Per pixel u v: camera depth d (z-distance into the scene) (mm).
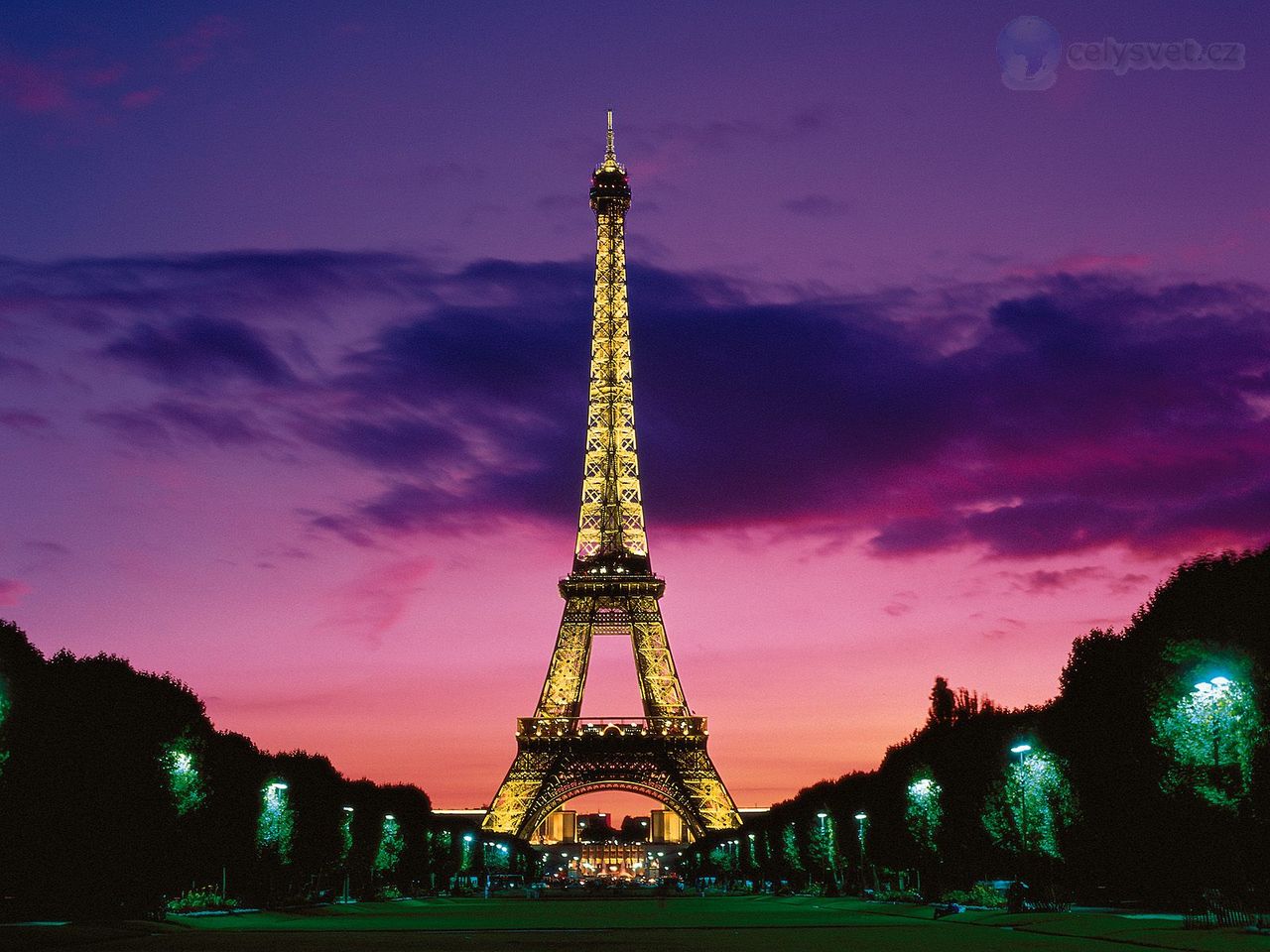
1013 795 189000
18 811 164500
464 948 129125
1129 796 166625
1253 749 123625
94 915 161875
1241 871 140000
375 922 196375
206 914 191250
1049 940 133625
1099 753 174125
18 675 172125
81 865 168000
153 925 156625
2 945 117625
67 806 167875
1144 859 170500
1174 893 171125
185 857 190875
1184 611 162500
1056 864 195750
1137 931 132500
